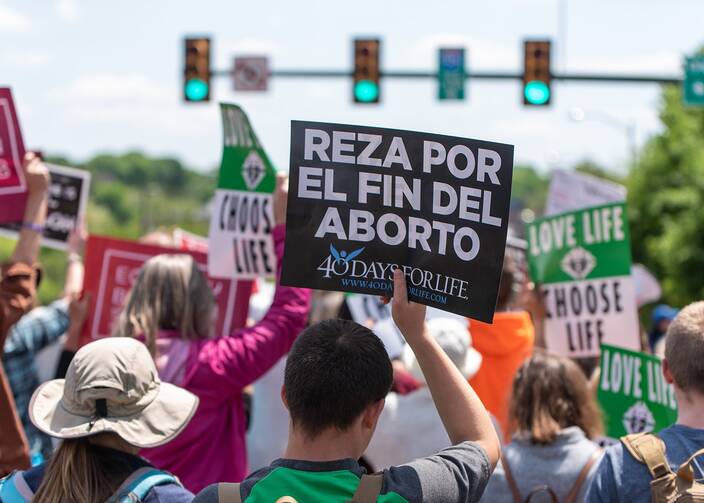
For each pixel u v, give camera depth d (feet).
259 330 22.63
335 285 16.29
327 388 13.94
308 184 16.29
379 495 13.61
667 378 18.22
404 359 27.04
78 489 16.38
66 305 32.30
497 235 15.70
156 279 22.89
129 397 17.20
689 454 16.99
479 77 99.86
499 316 31.14
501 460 22.79
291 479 13.71
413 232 16.07
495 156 15.75
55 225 37.11
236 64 102.47
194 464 22.20
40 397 17.87
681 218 224.74
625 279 32.60
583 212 33.30
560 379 22.97
